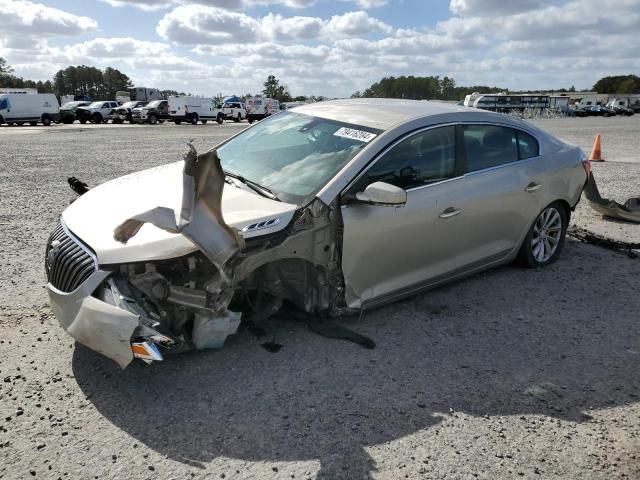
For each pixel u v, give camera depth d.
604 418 3.25
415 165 4.24
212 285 3.30
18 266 5.32
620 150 18.94
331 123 4.50
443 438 2.99
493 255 5.06
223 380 3.43
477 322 4.44
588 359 3.94
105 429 2.95
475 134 4.78
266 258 3.55
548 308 4.77
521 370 3.75
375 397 3.34
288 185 3.95
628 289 5.30
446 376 3.62
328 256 3.83
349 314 4.11
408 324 4.34
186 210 2.96
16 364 3.53
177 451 2.81
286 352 3.79
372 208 3.90
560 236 5.84
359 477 2.68
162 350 3.28
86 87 151.00
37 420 3.00
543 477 2.74
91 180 10.61
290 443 2.89
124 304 3.06
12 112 34.75
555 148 5.61
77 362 3.58
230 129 32.44
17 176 10.97
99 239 3.30
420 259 4.35
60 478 2.60
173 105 41.41
